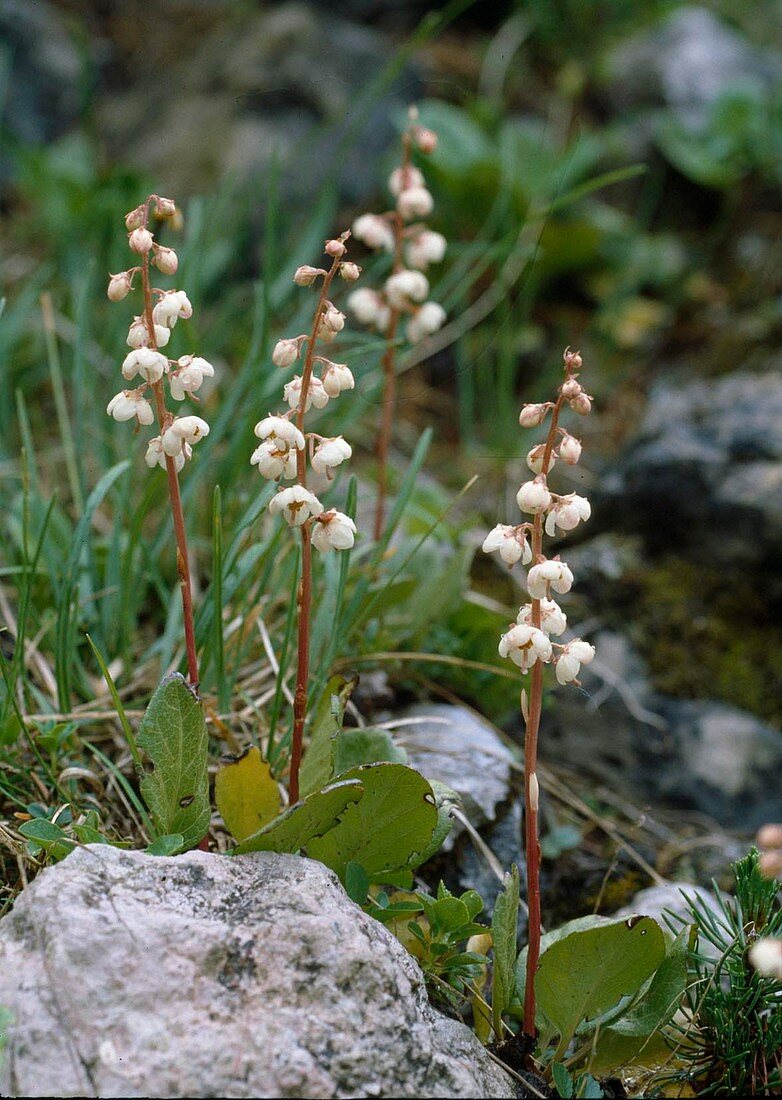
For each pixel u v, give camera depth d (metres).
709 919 0.75
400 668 0.88
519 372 1.32
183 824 0.73
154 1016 0.68
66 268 1.20
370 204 1.34
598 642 0.95
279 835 0.72
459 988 0.75
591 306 1.40
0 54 1.44
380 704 0.86
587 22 1.69
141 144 1.42
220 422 0.89
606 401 1.26
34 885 0.70
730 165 1.42
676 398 1.07
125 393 0.72
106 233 1.21
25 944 0.69
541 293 1.39
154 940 0.69
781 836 0.70
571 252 1.33
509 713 0.90
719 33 1.60
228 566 0.84
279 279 1.07
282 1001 0.69
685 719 0.92
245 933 0.70
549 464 0.71
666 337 1.34
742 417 1.00
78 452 0.88
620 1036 0.73
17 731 0.79
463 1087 0.70
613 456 1.14
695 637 0.95
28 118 1.45
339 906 0.71
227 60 1.46
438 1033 0.71
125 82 1.54
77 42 1.36
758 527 0.95
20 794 0.79
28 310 1.08
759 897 0.74
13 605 0.89
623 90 1.53
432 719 0.84
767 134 1.44
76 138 1.41
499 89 1.46
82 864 0.71
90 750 0.82
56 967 0.68
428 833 0.73
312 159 1.35
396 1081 0.69
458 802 0.75
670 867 0.85
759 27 1.74
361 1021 0.69
